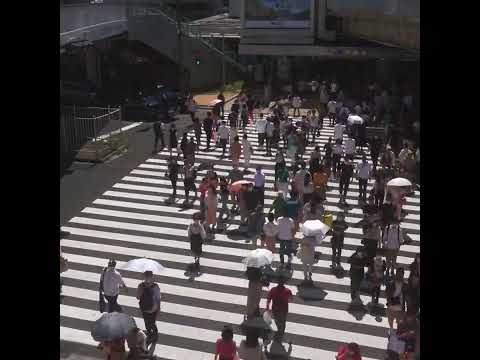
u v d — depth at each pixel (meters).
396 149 23.27
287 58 38.41
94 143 23.80
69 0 31.73
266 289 14.34
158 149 24.83
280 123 25.16
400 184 16.78
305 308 13.51
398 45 29.73
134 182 21.41
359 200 19.77
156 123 24.45
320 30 37.25
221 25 43.12
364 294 14.13
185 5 53.38
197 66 37.91
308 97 34.28
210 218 17.38
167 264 15.75
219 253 16.25
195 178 19.89
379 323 12.94
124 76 40.19
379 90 32.12
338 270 15.30
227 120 29.19
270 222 14.88
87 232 17.64
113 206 19.38
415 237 17.28
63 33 29.72
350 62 40.16
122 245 16.89
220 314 13.38
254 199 17.28
